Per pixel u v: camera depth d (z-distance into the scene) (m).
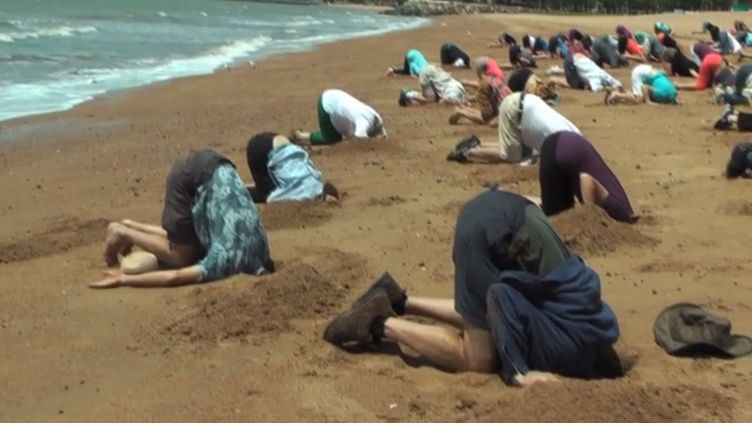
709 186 10.55
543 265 5.43
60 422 5.14
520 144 11.45
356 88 22.31
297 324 6.50
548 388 5.00
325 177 11.38
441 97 18.28
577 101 18.41
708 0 92.44
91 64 26.95
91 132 16.00
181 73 25.86
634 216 8.88
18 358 6.04
